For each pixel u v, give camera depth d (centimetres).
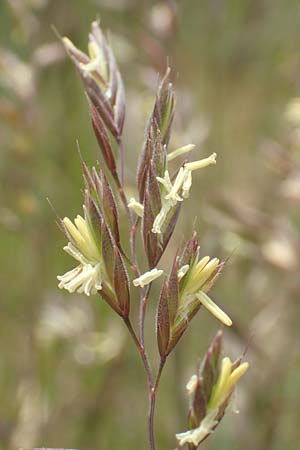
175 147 17
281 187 17
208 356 9
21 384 16
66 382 16
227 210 16
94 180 10
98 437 16
